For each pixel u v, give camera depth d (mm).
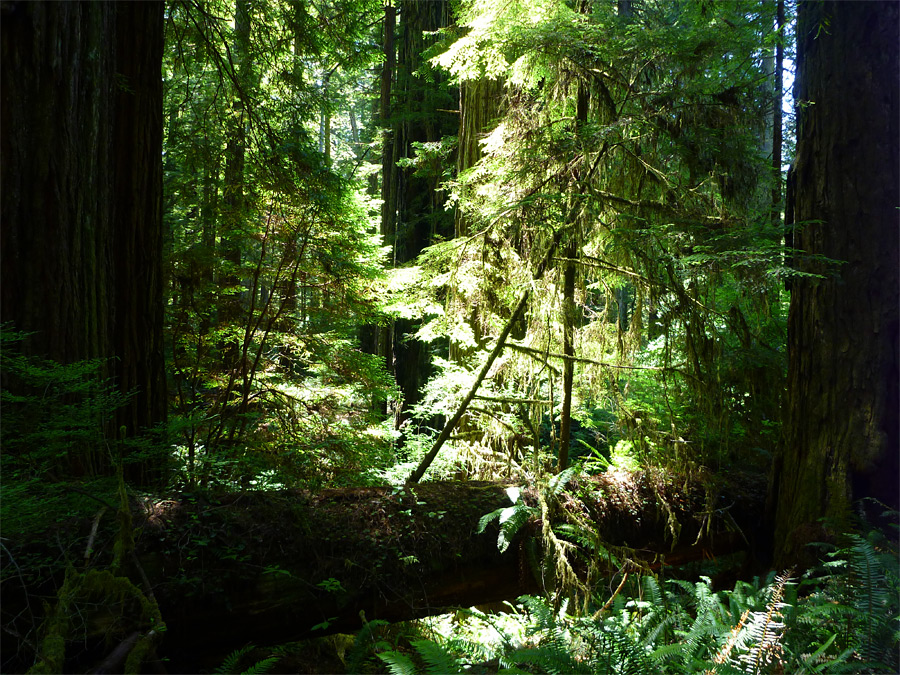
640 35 4113
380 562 3355
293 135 5254
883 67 4082
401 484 3984
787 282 4562
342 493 3656
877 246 4062
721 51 4121
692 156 4230
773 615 2760
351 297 5297
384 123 11062
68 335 3443
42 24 3352
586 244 4770
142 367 4051
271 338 5277
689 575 4820
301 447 4688
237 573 2971
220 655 3064
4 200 3256
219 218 5098
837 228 4172
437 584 3607
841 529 3898
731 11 4410
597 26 4309
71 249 3486
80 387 2766
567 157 4484
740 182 4324
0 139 3250
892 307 4023
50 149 3395
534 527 3926
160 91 4316
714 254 3873
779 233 4094
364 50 6070
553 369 4656
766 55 4473
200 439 4586
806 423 4277
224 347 5352
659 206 4449
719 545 4660
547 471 4750
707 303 4543
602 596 3967
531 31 4312
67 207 3473
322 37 5824
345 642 3723
